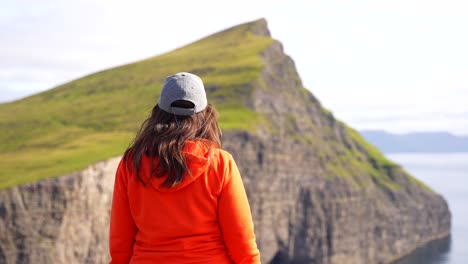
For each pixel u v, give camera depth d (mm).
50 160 92312
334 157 140750
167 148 5301
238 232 5387
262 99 127375
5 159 98000
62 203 80375
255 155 109938
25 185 79250
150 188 5363
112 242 5719
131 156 5566
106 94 149500
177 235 5348
